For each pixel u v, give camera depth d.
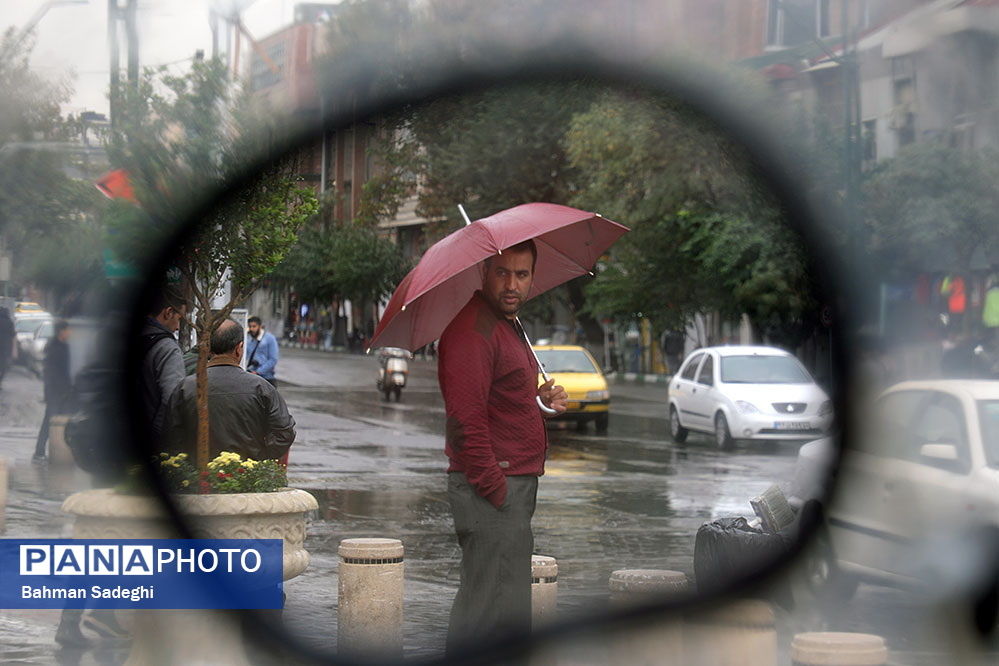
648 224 38.66
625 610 7.33
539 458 6.64
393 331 7.05
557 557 12.32
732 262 35.09
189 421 8.34
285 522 7.89
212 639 7.65
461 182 47.03
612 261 41.84
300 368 53.56
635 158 37.19
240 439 8.34
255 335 21.45
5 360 31.84
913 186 30.52
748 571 8.91
